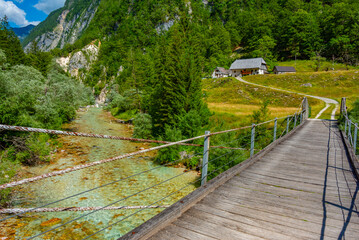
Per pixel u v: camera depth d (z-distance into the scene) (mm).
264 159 8172
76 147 21188
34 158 15320
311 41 109688
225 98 53750
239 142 16578
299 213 3967
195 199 4203
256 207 4156
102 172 14727
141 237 2826
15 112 15766
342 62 96938
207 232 3211
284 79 65625
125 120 42625
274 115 31391
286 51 119750
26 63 59781
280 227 3461
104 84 143750
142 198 11102
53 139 22172
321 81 59531
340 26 107938
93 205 10227
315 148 10312
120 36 177250
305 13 116500
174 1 180625
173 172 15117
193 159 16172
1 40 54969
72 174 14102
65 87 30891
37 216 9125
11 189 10508
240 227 3408
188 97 24203
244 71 103438
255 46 122062
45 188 11859
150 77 39969
